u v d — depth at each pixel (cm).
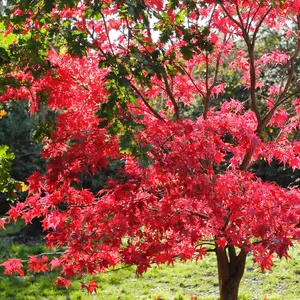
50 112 1332
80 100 440
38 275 862
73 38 391
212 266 909
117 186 392
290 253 955
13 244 1091
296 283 803
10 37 417
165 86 503
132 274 870
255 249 384
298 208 370
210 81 612
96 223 416
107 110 370
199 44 419
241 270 493
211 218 398
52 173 387
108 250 437
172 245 413
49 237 438
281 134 561
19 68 424
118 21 489
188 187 379
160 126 399
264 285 797
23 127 1452
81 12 455
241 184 404
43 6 366
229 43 529
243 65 580
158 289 795
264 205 376
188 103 558
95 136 409
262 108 1027
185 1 425
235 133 396
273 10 516
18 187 576
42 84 446
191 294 771
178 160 373
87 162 397
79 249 414
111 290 786
